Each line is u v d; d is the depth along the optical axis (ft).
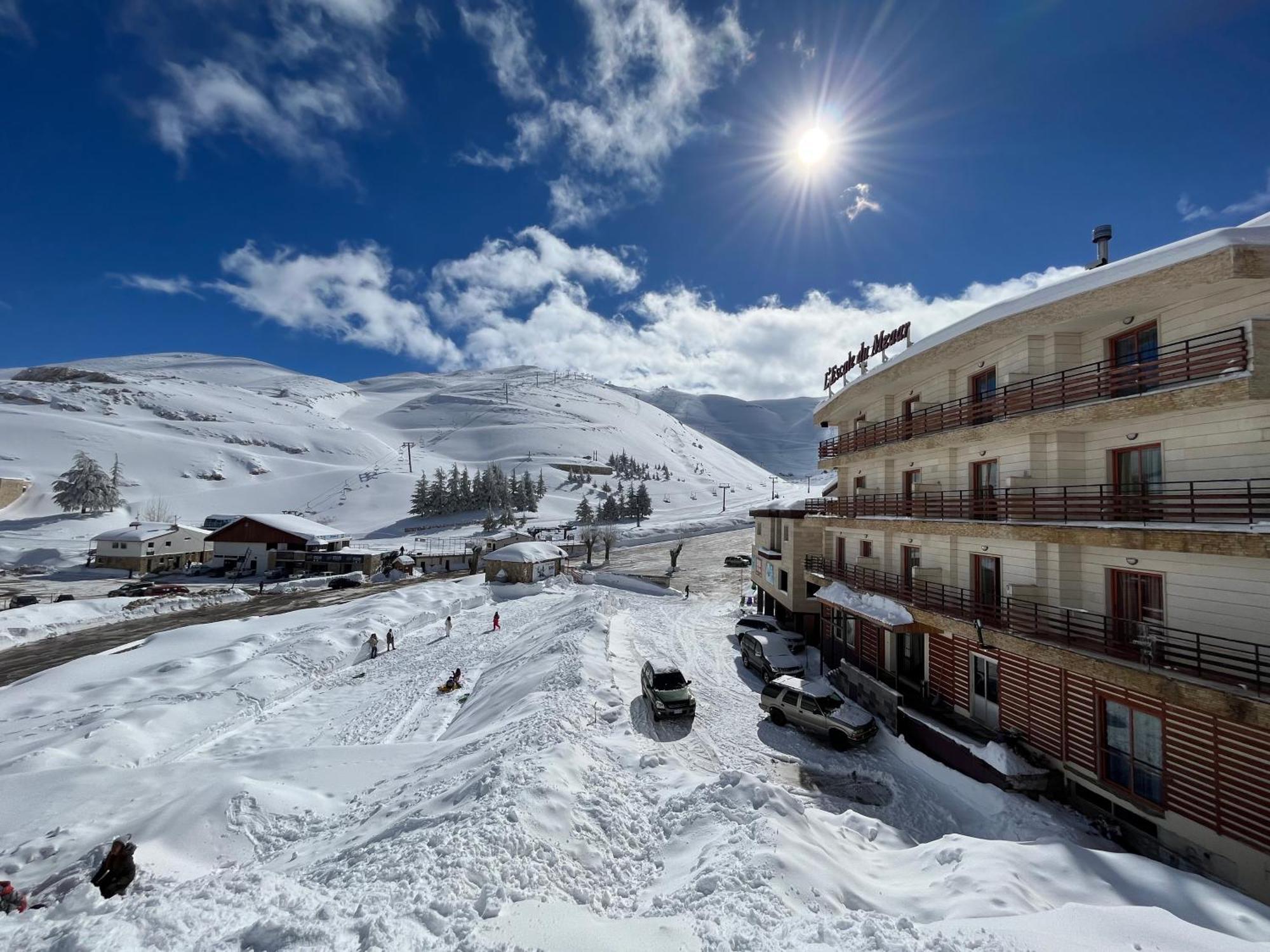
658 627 124.47
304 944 21.34
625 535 329.72
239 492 435.53
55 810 50.49
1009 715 54.49
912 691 68.54
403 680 97.25
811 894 27.37
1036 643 48.47
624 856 34.30
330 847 40.04
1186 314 41.75
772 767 57.72
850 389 87.97
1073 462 50.14
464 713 79.41
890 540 77.97
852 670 79.61
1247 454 37.65
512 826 32.35
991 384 60.90
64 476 340.18
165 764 64.59
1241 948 22.45
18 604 165.68
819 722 64.28
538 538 326.85
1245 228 36.35
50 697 90.89
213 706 82.53
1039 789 47.96
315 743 73.15
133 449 453.58
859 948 22.18
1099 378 47.19
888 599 70.49
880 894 29.50
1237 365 36.37
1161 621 42.78
